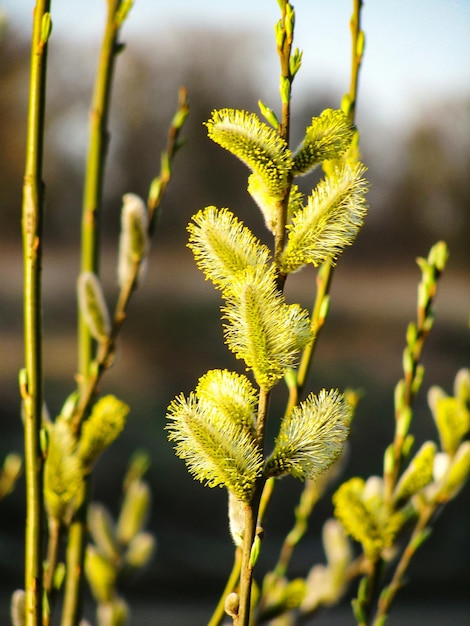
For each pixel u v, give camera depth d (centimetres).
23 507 245
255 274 39
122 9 51
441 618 236
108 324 49
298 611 57
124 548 59
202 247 40
